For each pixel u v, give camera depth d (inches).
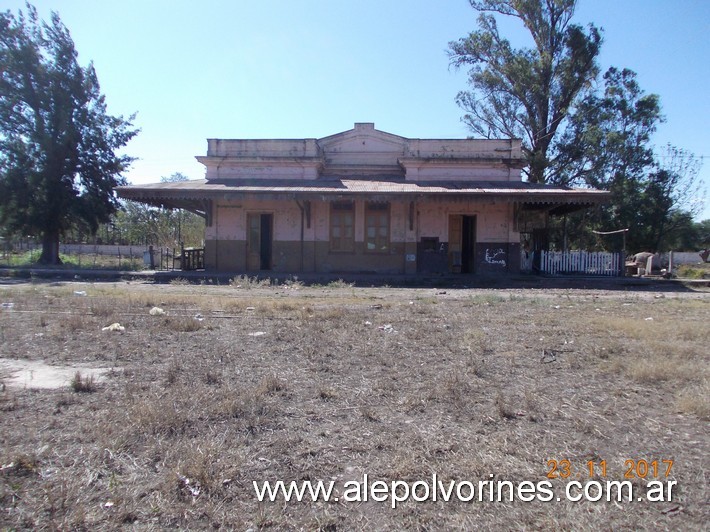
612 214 1402.6
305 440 159.0
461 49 1321.4
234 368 242.8
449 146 999.6
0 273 930.1
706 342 319.3
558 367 253.4
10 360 256.7
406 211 949.2
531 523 116.6
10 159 1103.0
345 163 1040.2
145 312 425.7
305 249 954.7
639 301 591.2
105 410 181.5
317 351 279.3
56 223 1125.7
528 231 1032.2
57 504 120.9
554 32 1258.0
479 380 227.3
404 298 595.5
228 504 123.0
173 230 1930.4
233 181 952.3
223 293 632.4
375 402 196.1
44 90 1107.9
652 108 1327.5
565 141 1315.2
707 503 126.3
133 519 116.4
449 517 119.3
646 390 215.3
